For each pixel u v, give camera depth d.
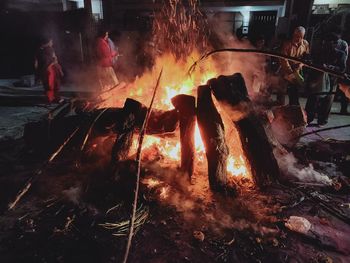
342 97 7.96
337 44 6.78
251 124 3.99
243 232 3.06
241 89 4.35
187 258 2.72
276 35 10.69
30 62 13.59
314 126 7.09
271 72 8.30
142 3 11.77
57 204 3.55
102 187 3.80
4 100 9.51
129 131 4.11
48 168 4.48
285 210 3.46
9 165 4.69
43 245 2.89
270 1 10.76
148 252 2.80
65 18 12.59
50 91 9.05
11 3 13.29
